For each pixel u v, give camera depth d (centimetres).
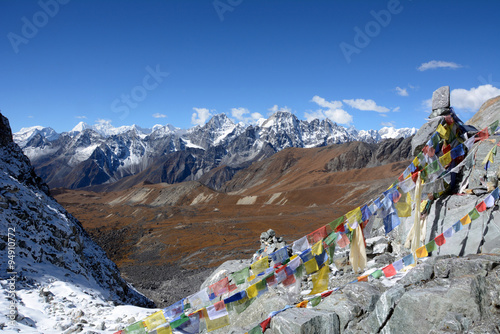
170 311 784
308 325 708
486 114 1594
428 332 623
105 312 1355
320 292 822
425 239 967
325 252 816
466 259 725
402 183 911
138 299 3117
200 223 11112
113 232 10938
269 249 1462
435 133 1025
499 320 570
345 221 855
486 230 830
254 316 973
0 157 2847
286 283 780
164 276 6159
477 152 999
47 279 1645
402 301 673
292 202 15800
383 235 1282
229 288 809
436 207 987
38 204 2422
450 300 622
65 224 2544
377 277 855
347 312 746
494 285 612
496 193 799
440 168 990
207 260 7019
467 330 581
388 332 686
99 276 2638
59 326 1139
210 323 754
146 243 9269
